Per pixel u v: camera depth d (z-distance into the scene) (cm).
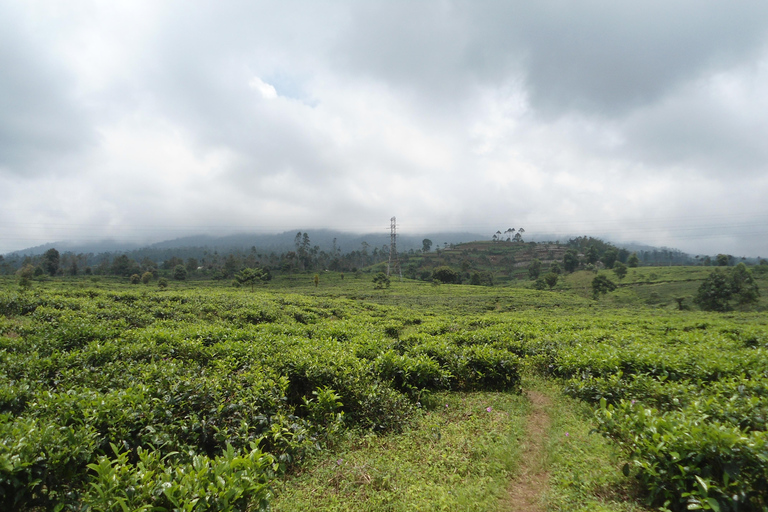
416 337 1338
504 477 520
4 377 670
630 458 481
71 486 418
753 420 512
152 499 356
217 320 1888
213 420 562
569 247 17212
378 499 463
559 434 660
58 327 1186
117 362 789
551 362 1131
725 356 998
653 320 2597
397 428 693
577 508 440
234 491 369
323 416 681
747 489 393
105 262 10875
